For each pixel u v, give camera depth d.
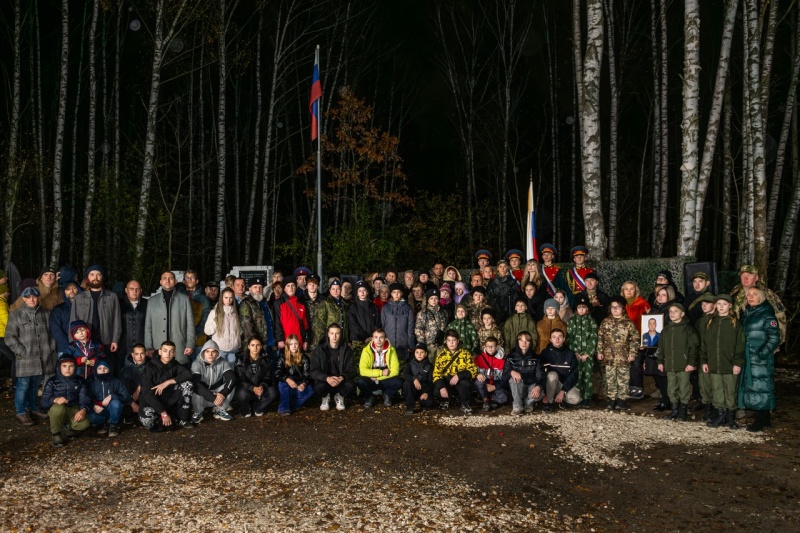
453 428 7.51
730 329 7.32
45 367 8.12
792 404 8.59
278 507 5.14
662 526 4.84
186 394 7.72
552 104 23.70
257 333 8.77
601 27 11.40
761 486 5.57
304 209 26.12
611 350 8.50
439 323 9.25
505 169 23.27
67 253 22.55
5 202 15.48
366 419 8.05
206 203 24.50
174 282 8.60
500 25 24.91
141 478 5.88
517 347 8.44
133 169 19.06
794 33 16.12
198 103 24.94
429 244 18.98
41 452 6.83
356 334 9.30
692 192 11.04
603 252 11.35
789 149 22.69
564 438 7.01
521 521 4.90
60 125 15.39
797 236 18.69
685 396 7.76
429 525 4.80
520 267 10.87
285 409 8.34
